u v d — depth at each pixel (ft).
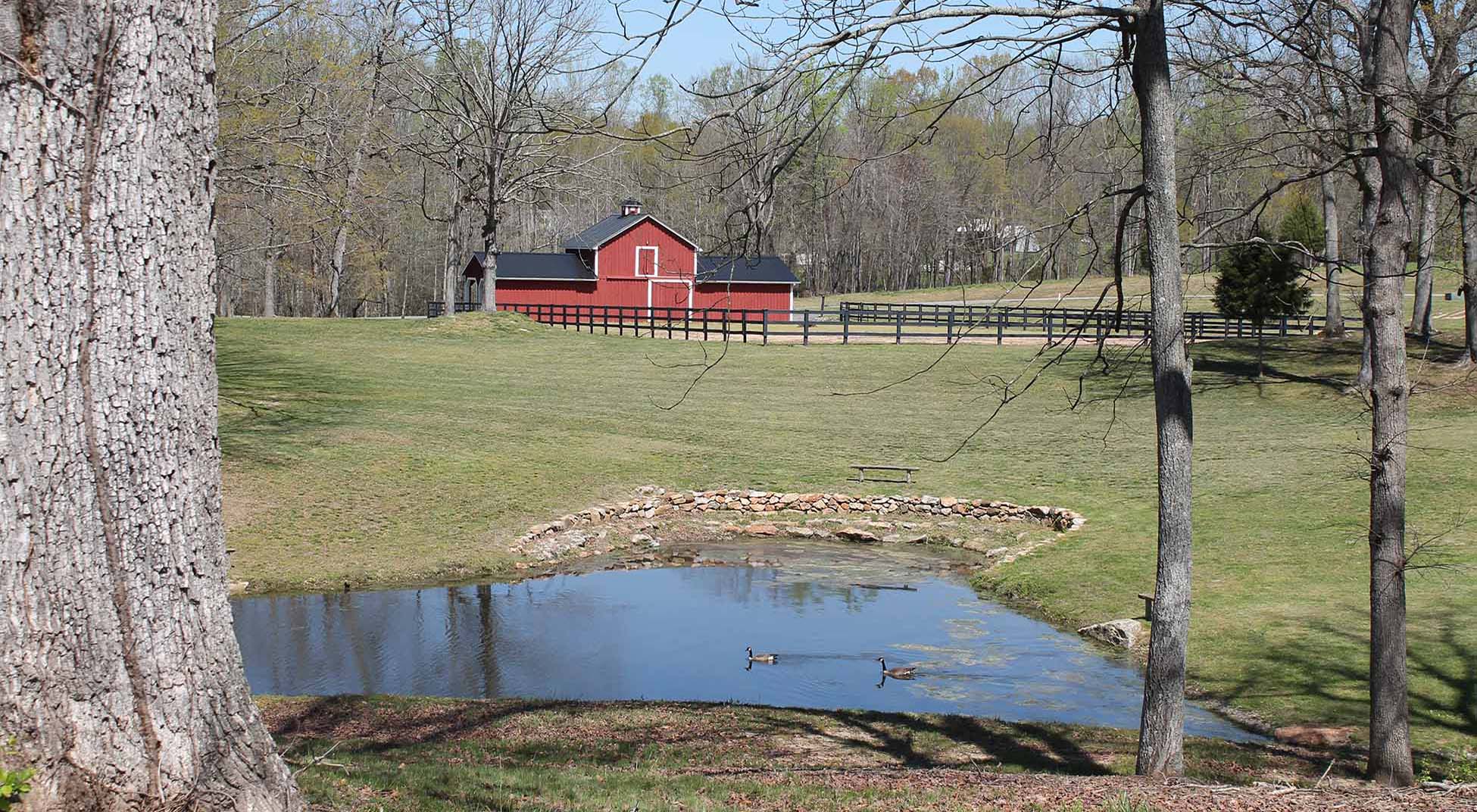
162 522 13.84
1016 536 69.05
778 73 22.24
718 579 61.62
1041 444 90.17
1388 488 30.30
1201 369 112.98
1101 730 35.91
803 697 41.65
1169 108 26.48
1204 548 59.62
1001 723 36.40
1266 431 88.58
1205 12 27.78
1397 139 29.68
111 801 13.35
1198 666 43.91
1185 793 22.98
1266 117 32.63
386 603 54.65
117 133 13.46
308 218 83.30
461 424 89.92
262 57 68.74
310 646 47.32
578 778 25.08
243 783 14.32
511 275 169.99
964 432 94.79
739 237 23.80
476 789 22.62
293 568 58.54
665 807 21.67
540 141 142.31
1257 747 34.68
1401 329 30.48
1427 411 86.94
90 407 13.32
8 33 12.91
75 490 13.24
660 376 120.16
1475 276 81.66
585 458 83.35
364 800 20.36
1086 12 25.20
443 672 44.09
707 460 85.15
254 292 250.78
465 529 66.49
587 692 42.01
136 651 13.60
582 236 184.65
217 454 14.64
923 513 75.05
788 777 26.22
